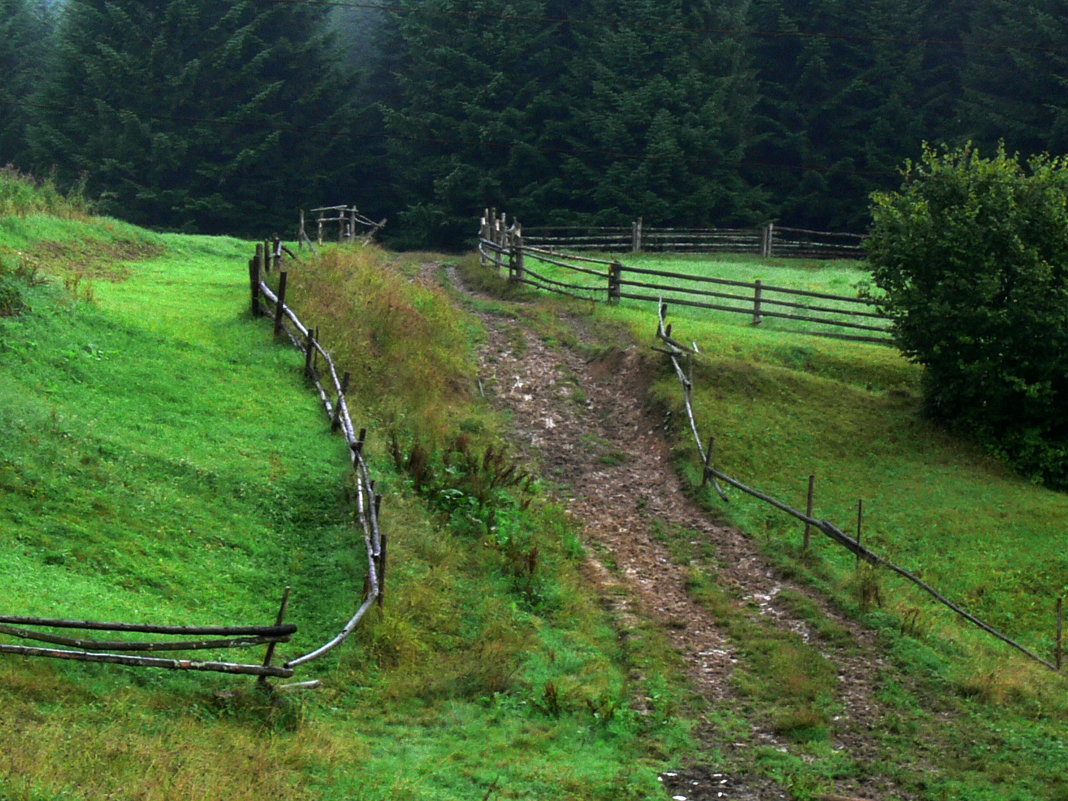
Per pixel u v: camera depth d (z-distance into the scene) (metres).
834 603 15.39
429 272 32.03
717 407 21.64
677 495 18.97
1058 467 21.47
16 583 10.58
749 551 17.17
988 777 11.02
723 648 14.05
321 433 16.59
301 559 13.52
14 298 17.03
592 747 11.02
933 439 22.03
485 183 48.72
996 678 13.41
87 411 14.96
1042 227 21.25
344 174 51.69
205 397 16.72
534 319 26.30
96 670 9.97
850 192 49.06
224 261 29.06
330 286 21.77
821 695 12.73
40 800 7.36
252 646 11.48
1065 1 43.84
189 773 8.30
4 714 8.59
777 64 50.44
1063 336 20.75
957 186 22.08
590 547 16.78
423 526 15.07
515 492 17.55
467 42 49.59
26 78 55.53
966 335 21.20
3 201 25.83
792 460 20.67
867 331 27.36
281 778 8.91
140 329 18.39
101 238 26.70
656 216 45.94
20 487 12.30
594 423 21.53
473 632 13.07
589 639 13.71
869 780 10.88
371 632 12.14
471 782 9.77
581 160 47.94
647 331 24.94
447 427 18.94
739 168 48.84
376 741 10.36
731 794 10.37
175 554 12.54
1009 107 44.16
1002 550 18.70
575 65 48.19
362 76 54.72
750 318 27.86
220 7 50.59
